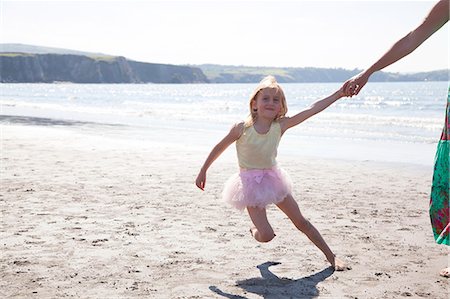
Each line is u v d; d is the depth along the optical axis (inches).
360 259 180.2
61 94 3213.6
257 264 174.6
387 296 145.9
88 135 653.3
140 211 251.8
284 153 517.0
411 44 145.2
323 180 352.8
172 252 186.5
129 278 159.2
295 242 201.8
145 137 642.2
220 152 173.2
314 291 149.6
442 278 161.2
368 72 153.6
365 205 271.0
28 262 173.8
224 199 172.7
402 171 394.9
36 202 269.1
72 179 340.5
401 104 1716.3
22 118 948.6
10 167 387.9
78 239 201.8
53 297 143.6
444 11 140.1
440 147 147.4
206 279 159.3
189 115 1138.7
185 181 338.6
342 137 679.1
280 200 166.6
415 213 252.5
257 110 168.2
